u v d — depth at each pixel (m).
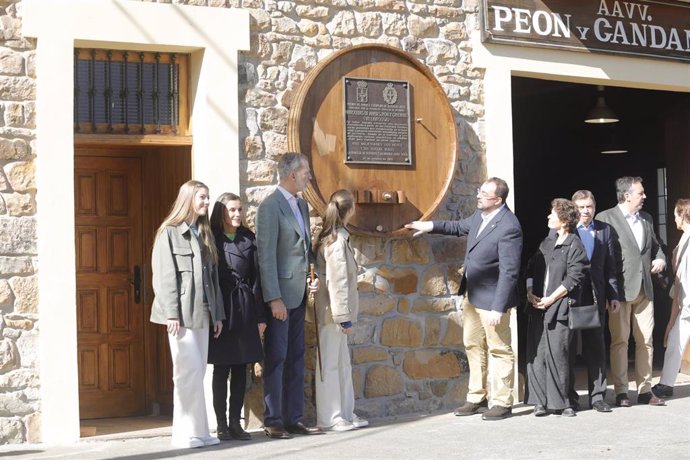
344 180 7.52
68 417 6.62
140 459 5.94
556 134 12.40
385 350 7.65
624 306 7.86
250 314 6.56
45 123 6.60
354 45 7.56
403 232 7.65
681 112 9.83
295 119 7.28
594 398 7.68
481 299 7.39
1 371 6.48
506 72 8.24
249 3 7.28
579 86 10.66
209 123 7.04
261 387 7.14
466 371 7.98
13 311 6.53
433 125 7.89
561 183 12.48
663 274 8.19
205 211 6.35
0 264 6.50
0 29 6.54
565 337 7.37
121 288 7.86
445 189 7.85
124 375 7.84
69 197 6.66
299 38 7.46
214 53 7.08
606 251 7.73
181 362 6.29
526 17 8.31
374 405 7.58
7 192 6.54
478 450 6.14
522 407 7.92
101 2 6.76
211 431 6.93
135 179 7.91
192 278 6.28
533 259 7.68
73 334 6.64
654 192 11.16
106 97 7.01
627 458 5.86
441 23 8.05
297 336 6.88
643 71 8.92
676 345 8.17
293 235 6.77
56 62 6.64
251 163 7.23
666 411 7.60
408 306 7.77
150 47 6.98
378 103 7.67
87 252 7.77
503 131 8.20
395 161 7.71
